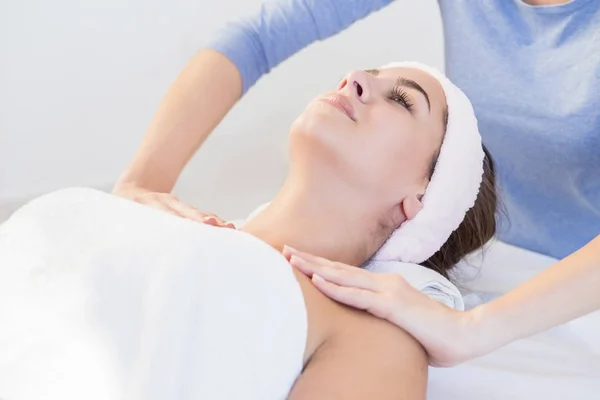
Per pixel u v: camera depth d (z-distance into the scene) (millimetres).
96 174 1971
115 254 903
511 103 1399
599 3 1267
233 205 1876
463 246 1316
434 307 985
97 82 1916
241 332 869
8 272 961
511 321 962
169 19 1930
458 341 969
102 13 1874
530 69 1364
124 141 1975
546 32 1334
